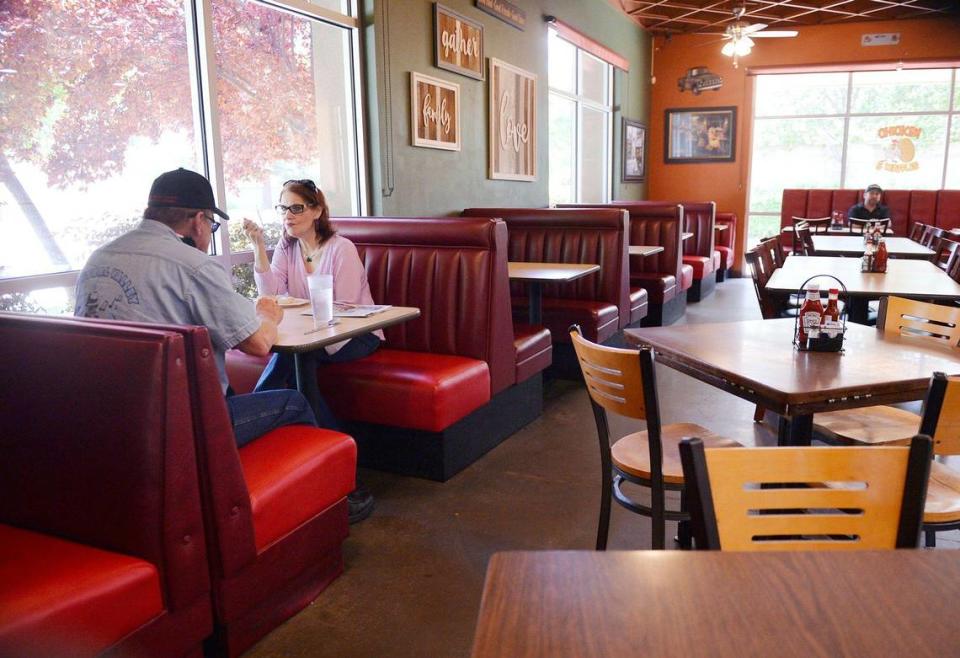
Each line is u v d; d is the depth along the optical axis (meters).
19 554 1.61
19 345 1.70
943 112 9.55
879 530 1.13
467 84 5.52
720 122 10.09
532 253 5.16
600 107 8.61
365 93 4.52
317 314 2.37
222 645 1.86
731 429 3.70
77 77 2.93
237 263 3.77
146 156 3.25
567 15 7.26
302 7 3.98
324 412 2.98
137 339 1.56
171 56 3.33
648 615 0.81
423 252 3.35
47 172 2.85
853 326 2.55
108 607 1.49
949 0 8.45
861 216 8.72
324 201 3.05
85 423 1.61
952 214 9.34
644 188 10.38
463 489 2.96
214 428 1.69
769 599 0.84
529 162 6.66
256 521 1.87
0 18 2.65
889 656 0.74
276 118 3.97
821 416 2.35
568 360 4.63
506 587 0.87
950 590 0.86
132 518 1.59
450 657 1.90
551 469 3.16
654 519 1.91
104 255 1.95
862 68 9.51
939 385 1.56
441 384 2.89
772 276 3.99
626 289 5.05
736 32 7.72
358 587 2.24
